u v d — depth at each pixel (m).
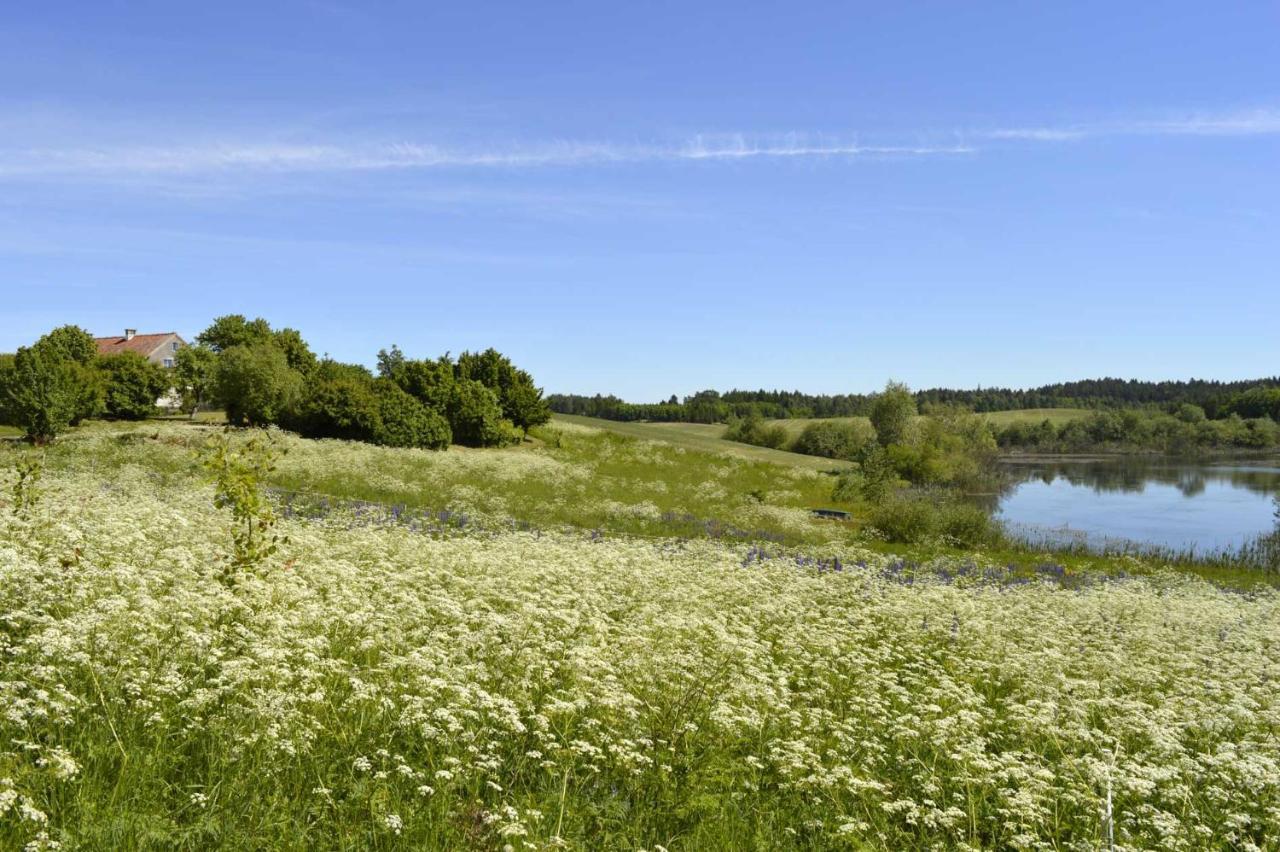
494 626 9.32
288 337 91.94
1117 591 19.42
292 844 5.55
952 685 9.56
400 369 66.38
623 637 9.66
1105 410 154.38
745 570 16.73
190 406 74.44
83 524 12.37
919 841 6.86
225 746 6.38
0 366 52.88
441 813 6.02
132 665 7.24
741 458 68.62
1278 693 10.80
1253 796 7.71
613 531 27.72
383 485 31.28
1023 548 32.75
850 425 101.94
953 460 70.75
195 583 10.08
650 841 6.29
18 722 6.14
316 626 9.36
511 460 45.94
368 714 7.39
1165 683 11.30
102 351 102.69
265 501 11.95
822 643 11.11
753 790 7.12
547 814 6.24
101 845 5.16
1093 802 7.24
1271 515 51.84
